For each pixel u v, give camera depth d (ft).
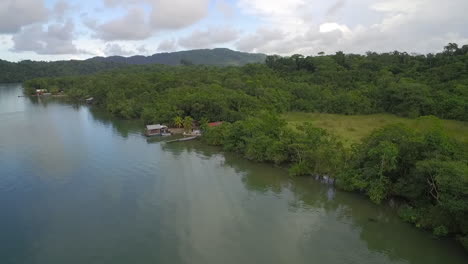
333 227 150.71
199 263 125.29
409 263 125.59
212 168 227.20
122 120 406.00
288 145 220.23
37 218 160.25
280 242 138.82
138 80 543.39
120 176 212.23
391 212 162.09
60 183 201.26
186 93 395.96
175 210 166.50
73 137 315.78
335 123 335.47
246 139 249.55
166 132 327.26
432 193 149.18
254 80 475.31
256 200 177.78
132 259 128.26
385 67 523.29
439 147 158.10
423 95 362.33
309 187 193.77
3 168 227.20
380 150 164.86
